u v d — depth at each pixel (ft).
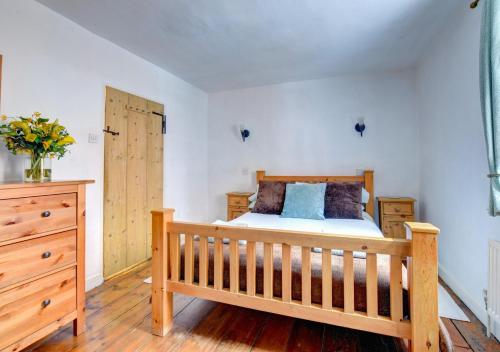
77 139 7.45
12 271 4.43
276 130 12.89
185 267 5.59
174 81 11.62
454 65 7.18
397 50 9.17
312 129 12.26
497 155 4.42
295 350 5.02
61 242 5.22
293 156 12.58
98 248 8.05
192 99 12.94
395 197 10.86
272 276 4.98
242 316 6.22
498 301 4.98
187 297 7.18
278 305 4.89
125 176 9.05
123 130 8.96
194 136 13.10
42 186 4.87
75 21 7.29
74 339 5.34
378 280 4.50
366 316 4.37
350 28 7.71
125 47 8.86
